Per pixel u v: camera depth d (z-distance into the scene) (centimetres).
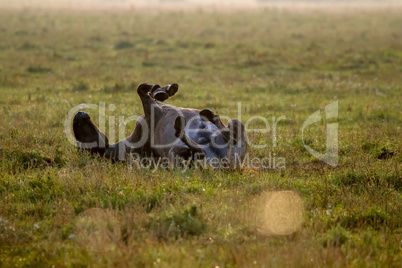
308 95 6012
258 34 12419
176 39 11119
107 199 2452
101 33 11881
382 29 13825
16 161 3048
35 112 4634
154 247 2027
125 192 2548
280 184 2775
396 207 2492
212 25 14575
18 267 1906
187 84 6512
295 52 9562
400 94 6150
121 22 14788
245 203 2453
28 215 2373
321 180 2881
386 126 4400
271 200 2488
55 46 9838
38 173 2878
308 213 2400
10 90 5906
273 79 6944
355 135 4006
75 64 7962
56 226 2233
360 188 2758
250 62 8312
